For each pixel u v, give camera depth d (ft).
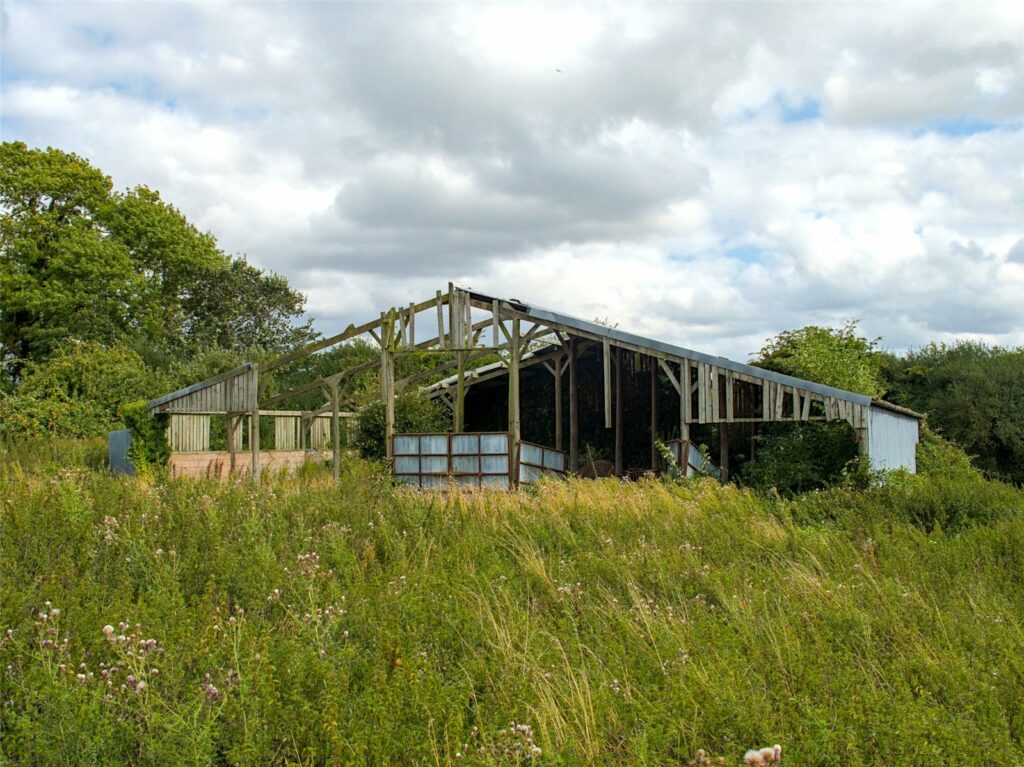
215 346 149.18
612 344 75.05
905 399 104.63
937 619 24.56
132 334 152.25
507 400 104.78
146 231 158.20
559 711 17.24
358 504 43.29
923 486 53.62
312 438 111.75
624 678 19.43
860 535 38.96
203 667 18.12
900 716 16.37
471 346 81.76
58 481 43.24
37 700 15.67
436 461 82.43
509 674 19.33
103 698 15.96
